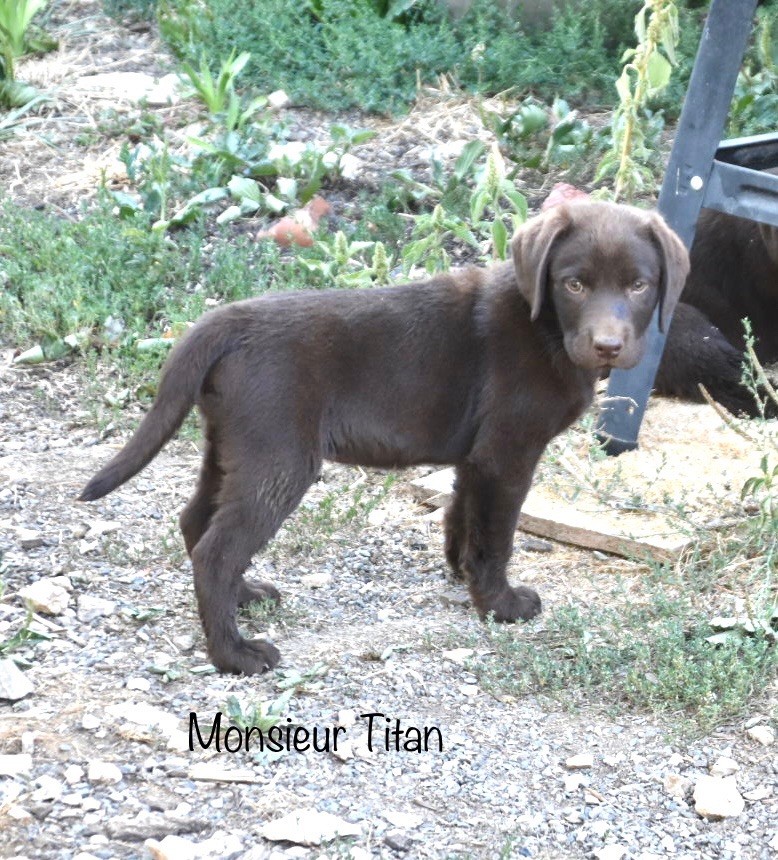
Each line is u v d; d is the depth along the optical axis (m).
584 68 12.16
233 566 5.40
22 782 4.66
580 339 5.43
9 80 11.98
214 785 4.75
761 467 6.61
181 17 12.96
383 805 4.73
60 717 5.06
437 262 8.91
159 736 4.96
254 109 11.12
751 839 4.65
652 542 6.61
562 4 12.66
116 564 6.35
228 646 5.45
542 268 5.44
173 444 7.71
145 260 9.26
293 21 12.95
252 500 5.38
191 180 10.48
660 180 10.53
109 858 4.34
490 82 12.10
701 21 12.80
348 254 9.11
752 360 7.05
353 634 5.91
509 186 8.87
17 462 7.36
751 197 7.39
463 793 4.82
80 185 10.73
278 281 9.15
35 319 8.64
